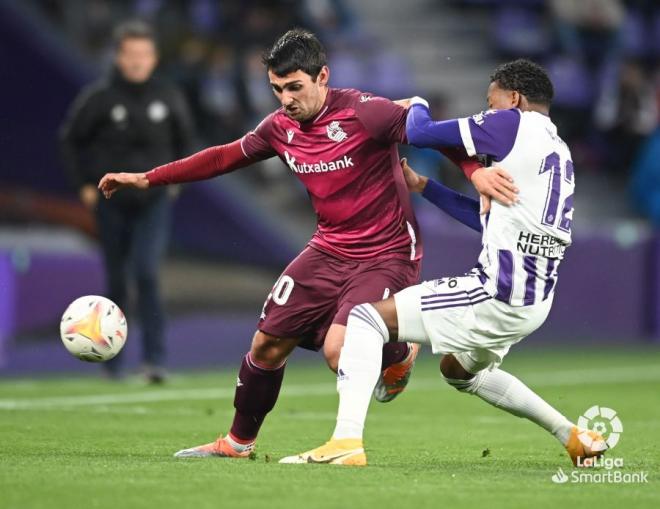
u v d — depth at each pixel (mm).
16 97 55219
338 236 21828
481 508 15727
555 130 20359
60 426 27516
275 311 21844
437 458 22750
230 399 35500
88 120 39625
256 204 58281
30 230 55844
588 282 62250
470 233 58000
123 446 23859
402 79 71562
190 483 17328
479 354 20641
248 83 62000
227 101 61219
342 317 21172
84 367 47156
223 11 63281
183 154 41219
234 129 60906
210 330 54469
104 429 27156
